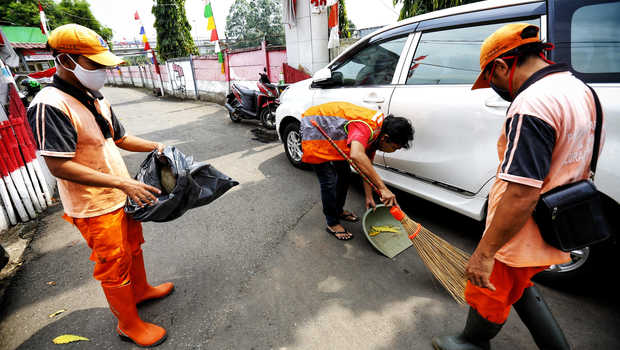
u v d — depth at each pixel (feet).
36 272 8.04
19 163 10.36
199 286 7.25
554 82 3.21
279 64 28.45
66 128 4.35
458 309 6.33
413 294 6.76
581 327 5.75
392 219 9.37
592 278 6.13
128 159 16.99
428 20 8.25
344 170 8.41
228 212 10.61
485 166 6.81
